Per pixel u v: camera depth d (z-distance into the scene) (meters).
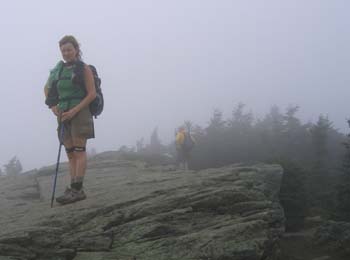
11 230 4.07
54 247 3.95
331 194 14.48
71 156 5.00
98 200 4.94
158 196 4.97
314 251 7.55
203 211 4.73
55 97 4.91
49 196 6.08
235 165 8.14
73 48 4.84
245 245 4.18
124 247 4.14
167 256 4.03
